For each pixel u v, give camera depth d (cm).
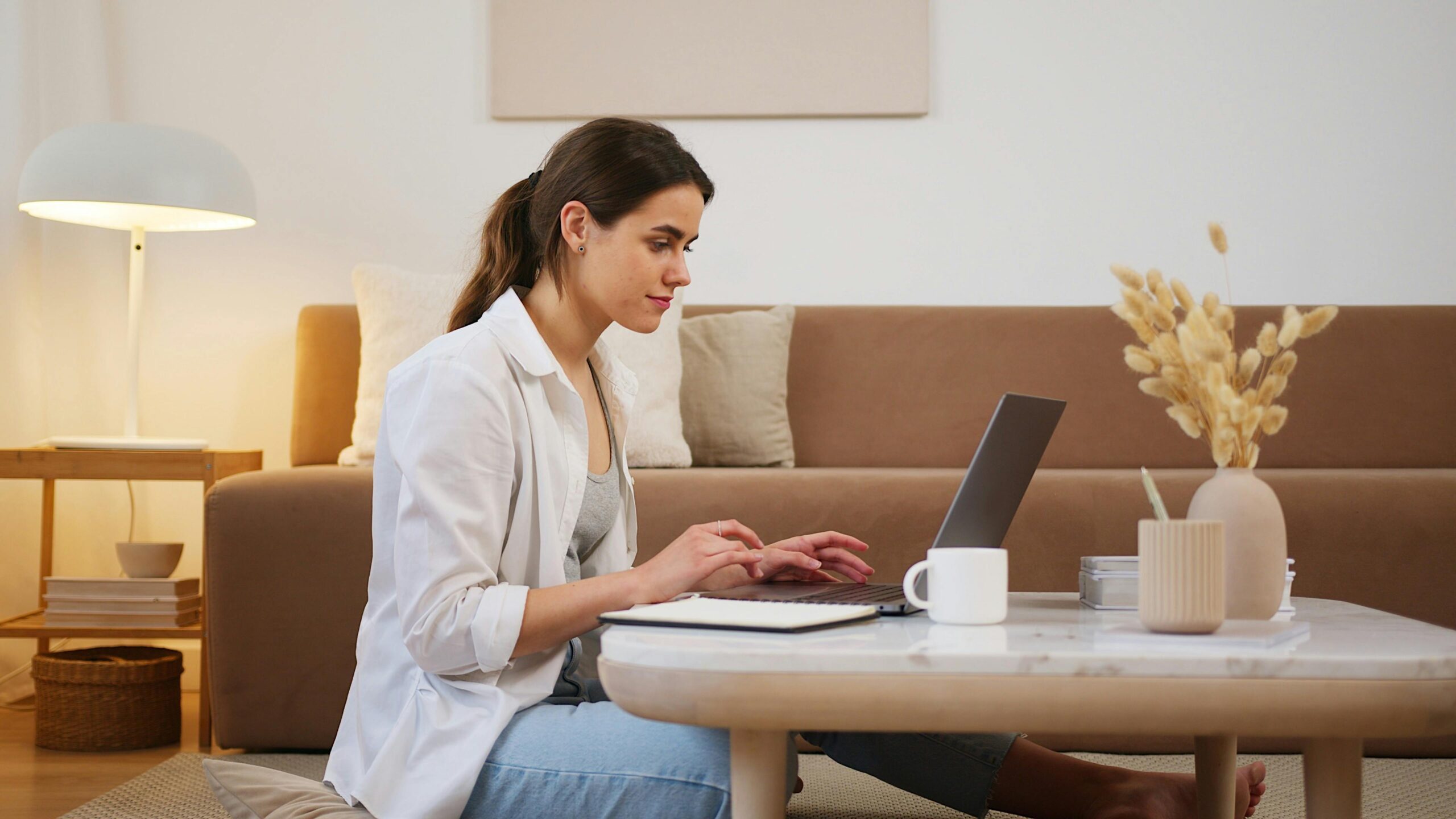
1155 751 209
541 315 130
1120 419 271
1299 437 268
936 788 138
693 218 127
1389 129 288
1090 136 291
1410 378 269
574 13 293
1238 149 289
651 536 214
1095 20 291
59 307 280
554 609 108
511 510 119
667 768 104
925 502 215
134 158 237
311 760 207
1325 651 85
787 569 134
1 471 231
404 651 118
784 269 294
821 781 195
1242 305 275
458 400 112
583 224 125
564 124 295
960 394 275
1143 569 96
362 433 250
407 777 110
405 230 294
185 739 230
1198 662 82
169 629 229
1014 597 134
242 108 294
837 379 276
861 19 291
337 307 279
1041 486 214
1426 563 211
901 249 293
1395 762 206
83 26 284
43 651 263
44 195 236
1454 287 287
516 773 107
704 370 265
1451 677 81
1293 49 288
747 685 83
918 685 82
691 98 292
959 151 292
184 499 289
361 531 212
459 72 295
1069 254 291
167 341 293
